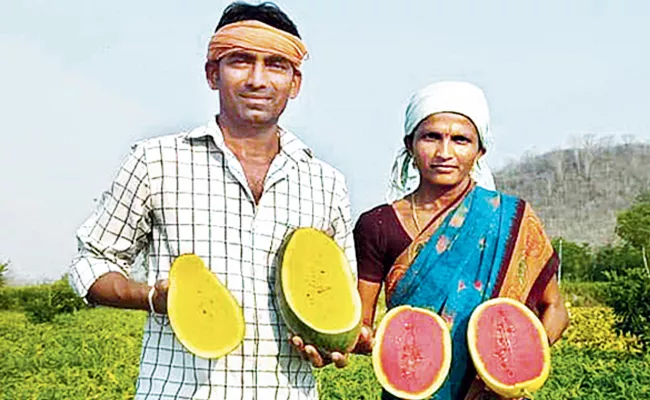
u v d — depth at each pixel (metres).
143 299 3.33
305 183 3.66
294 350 3.55
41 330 23.97
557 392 10.22
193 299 3.20
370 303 4.30
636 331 15.30
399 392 3.87
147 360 3.49
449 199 4.25
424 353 3.93
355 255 4.13
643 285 15.47
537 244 4.28
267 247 3.53
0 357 16.53
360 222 4.33
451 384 4.10
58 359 16.31
